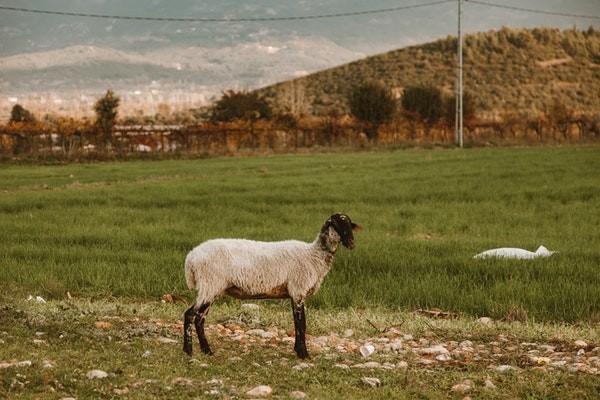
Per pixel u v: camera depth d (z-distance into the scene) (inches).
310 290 402.3
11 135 2299.5
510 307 512.7
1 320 445.4
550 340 448.1
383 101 3073.3
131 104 7588.6
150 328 450.3
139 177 1614.2
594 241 807.1
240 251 394.9
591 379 360.2
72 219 952.9
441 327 476.7
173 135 2578.7
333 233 398.3
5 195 1228.5
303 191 1279.5
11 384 318.3
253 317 495.2
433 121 3336.6
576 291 541.0
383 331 467.2
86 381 331.9
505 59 5964.6
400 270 636.1
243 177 1584.6
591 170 1617.9
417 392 338.6
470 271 622.8
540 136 3085.6
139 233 828.0
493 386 349.7
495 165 1801.2
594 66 5989.2
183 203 1130.7
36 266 641.0
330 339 443.8
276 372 365.4
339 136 2834.6
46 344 395.5
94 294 567.5
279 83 5910.4
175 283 586.9
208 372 361.1
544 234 863.7
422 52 6156.5
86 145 2416.3
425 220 968.9
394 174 1598.2
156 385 332.8
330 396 325.4
